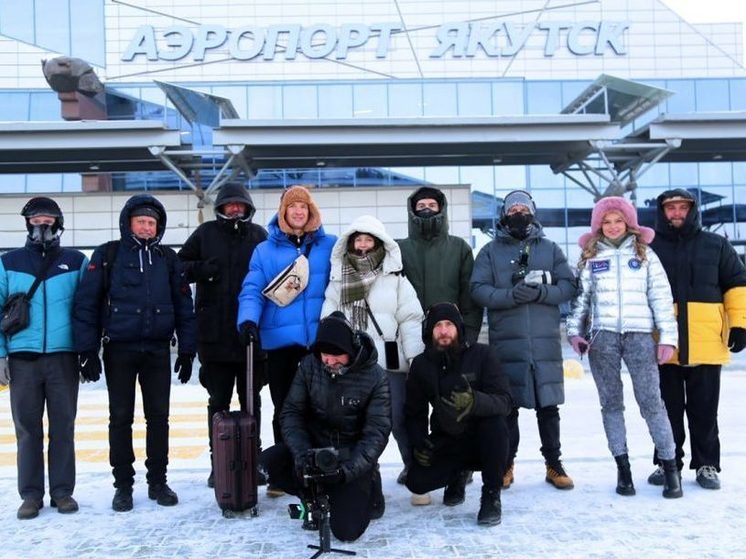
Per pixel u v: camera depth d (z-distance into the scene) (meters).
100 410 9.45
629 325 4.57
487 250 4.93
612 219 4.68
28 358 4.43
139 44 31.95
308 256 4.65
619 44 32.22
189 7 32.22
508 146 18.55
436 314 4.29
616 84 18.47
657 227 4.91
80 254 4.70
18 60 30.67
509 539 3.84
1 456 6.58
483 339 16.06
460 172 27.39
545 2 32.31
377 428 3.97
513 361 4.74
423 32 32.38
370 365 4.04
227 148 17.23
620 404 4.70
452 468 4.29
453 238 5.04
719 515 4.16
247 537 3.96
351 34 32.34
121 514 4.41
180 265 4.70
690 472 5.16
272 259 4.60
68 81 23.73
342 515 3.81
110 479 5.36
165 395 4.70
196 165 18.78
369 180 26.88
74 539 3.96
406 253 4.94
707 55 32.28
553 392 4.70
